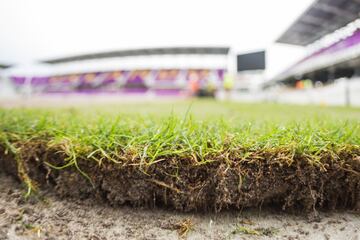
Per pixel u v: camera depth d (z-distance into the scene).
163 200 0.23
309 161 0.22
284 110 1.21
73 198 0.25
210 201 0.23
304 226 0.21
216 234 0.20
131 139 0.25
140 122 0.36
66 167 0.25
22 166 0.27
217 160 0.22
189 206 0.23
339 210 0.24
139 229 0.21
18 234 0.20
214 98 4.95
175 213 0.23
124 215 0.23
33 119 0.40
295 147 0.23
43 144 0.26
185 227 0.21
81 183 0.25
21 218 0.22
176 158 0.22
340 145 0.24
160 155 0.22
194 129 0.27
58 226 0.21
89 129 0.30
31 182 0.26
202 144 0.24
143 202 0.23
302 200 0.23
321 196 0.23
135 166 0.23
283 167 0.22
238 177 0.22
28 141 0.27
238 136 0.26
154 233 0.20
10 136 0.30
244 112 0.98
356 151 0.23
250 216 0.23
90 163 0.24
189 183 0.22
